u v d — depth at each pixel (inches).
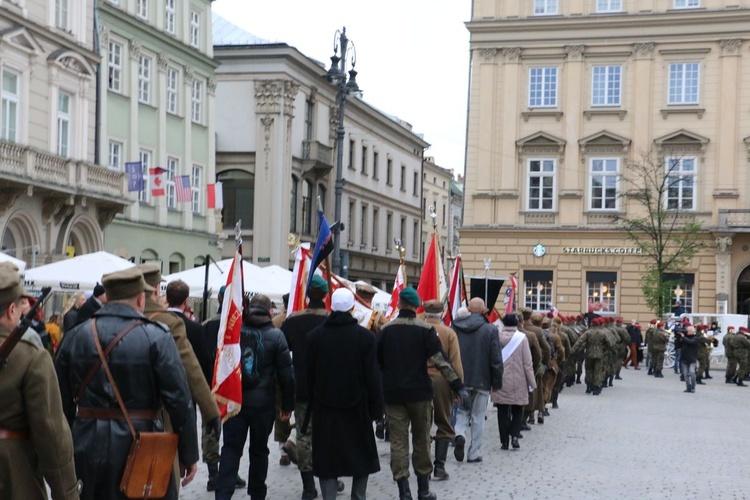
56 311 1083.3
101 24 1339.8
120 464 234.7
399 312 418.3
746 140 1740.9
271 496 416.5
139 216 1441.9
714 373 1507.1
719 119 1758.1
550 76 1827.0
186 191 1347.2
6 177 1046.4
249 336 368.5
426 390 406.3
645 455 567.2
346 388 362.6
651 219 1706.4
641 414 812.6
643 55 1788.9
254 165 1956.2
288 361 372.5
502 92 1839.3
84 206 1240.2
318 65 2081.7
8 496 192.2
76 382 238.8
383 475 482.6
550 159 1824.6
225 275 841.5
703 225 1754.4
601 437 646.5
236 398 353.1
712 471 515.8
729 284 1745.8
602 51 1803.6
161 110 1503.4
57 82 1210.0
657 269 1681.8
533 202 1834.4
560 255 1814.7
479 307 524.4
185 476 257.8
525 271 1829.5
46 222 1176.2
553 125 1820.9
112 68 1379.2
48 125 1197.1
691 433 687.1
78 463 234.8
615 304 1796.3
